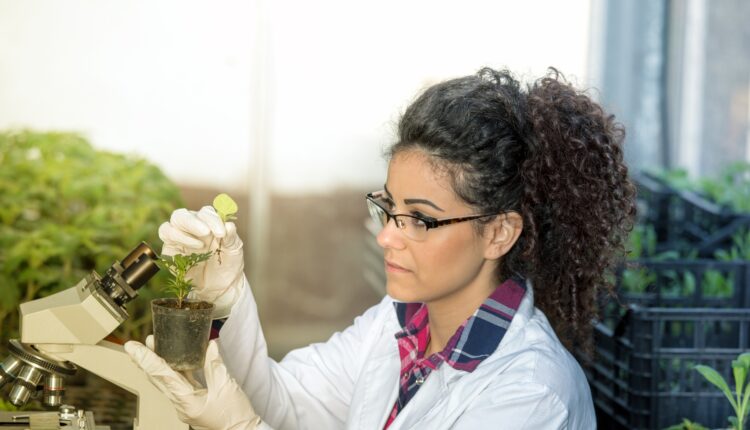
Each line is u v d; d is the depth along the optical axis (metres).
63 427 1.91
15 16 4.95
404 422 1.86
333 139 5.27
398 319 2.04
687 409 2.89
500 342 1.83
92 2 5.01
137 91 5.11
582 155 1.80
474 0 5.30
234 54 5.16
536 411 1.73
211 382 1.76
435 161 1.72
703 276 3.79
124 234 4.18
